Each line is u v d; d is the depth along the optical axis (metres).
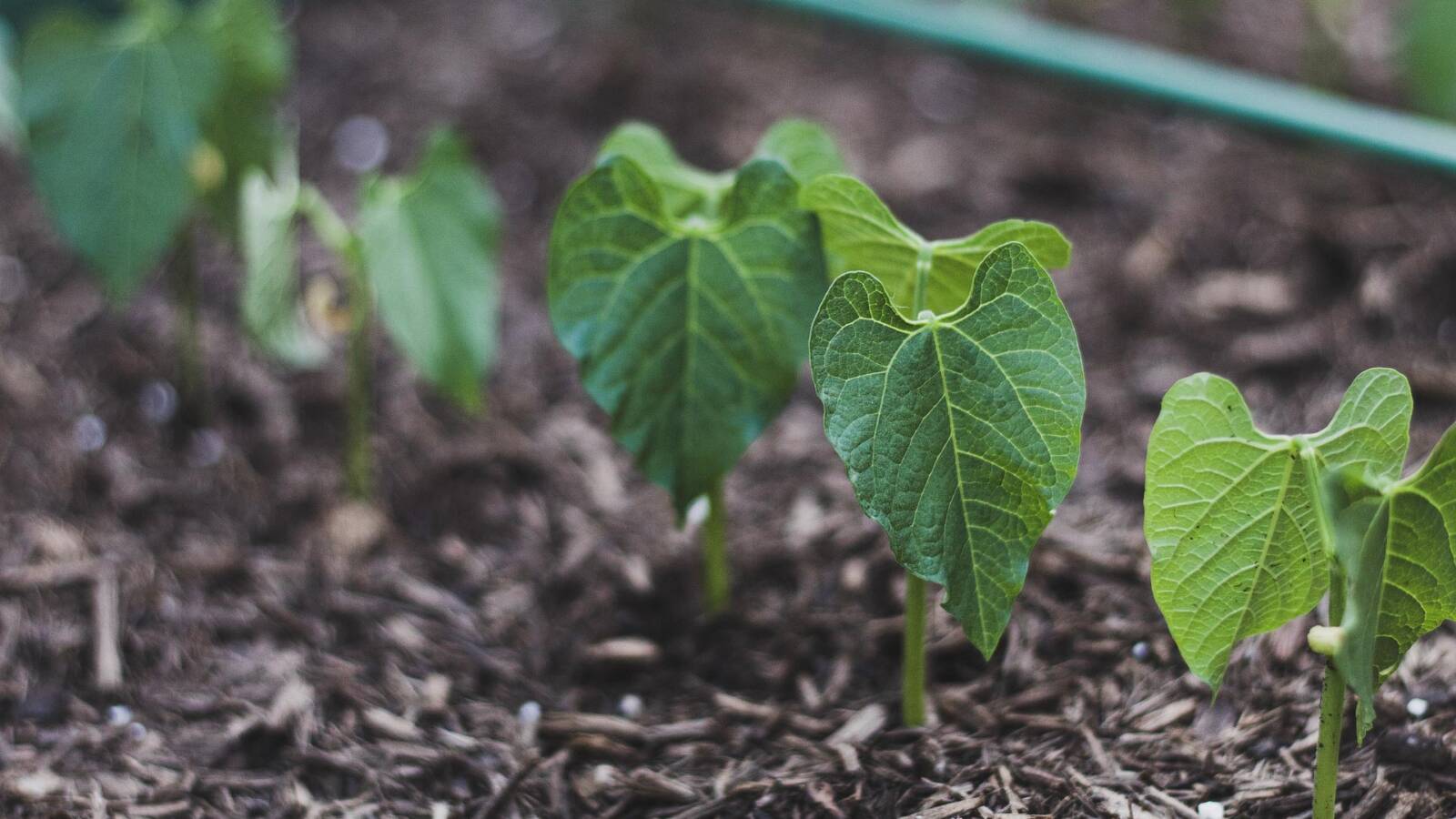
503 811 0.67
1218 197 0.93
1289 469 0.58
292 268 0.79
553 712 0.71
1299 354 0.83
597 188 0.64
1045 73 0.88
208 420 0.84
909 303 0.64
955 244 0.61
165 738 0.70
